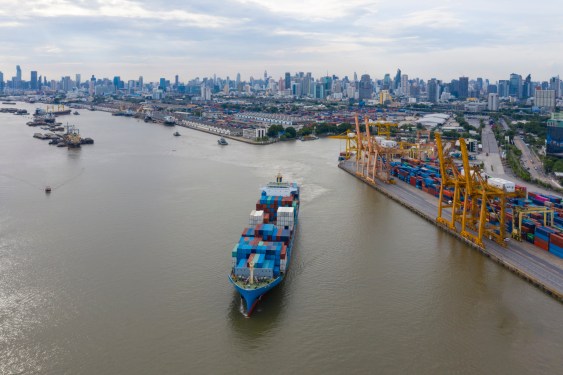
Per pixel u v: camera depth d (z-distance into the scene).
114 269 99.62
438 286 94.31
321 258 108.25
